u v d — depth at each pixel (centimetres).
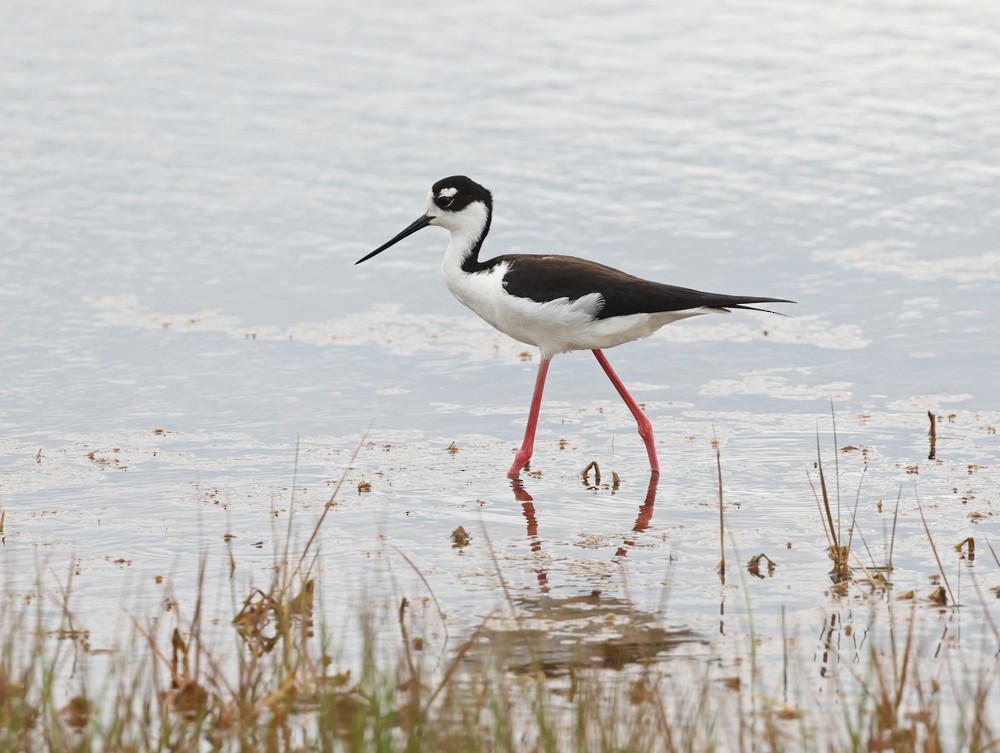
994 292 1600
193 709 722
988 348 1441
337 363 1445
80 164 2047
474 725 676
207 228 1834
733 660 789
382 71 2461
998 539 980
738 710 722
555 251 1731
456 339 1528
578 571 936
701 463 1177
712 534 1010
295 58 2536
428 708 699
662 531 1020
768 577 920
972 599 872
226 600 881
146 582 912
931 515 1033
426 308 1625
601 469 1170
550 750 658
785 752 675
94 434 1241
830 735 695
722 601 880
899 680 755
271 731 673
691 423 1283
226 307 1602
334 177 2005
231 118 2234
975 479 1111
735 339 1512
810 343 1482
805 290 1625
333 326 1554
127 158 2073
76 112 2262
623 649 805
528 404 1347
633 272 1670
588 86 2380
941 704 729
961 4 2861
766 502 1079
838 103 2286
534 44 2614
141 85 2394
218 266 1722
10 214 1861
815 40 2636
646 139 2136
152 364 1429
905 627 830
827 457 1180
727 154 2072
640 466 1177
